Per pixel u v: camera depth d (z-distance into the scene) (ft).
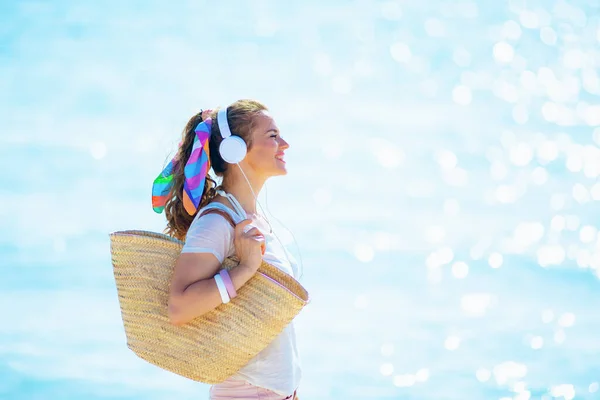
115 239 15.57
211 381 15.58
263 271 15.47
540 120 75.41
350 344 36.32
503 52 89.35
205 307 14.96
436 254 48.96
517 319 39.91
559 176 64.23
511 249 50.52
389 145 68.74
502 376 33.96
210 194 17.07
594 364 35.17
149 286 15.46
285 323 15.56
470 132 72.28
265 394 15.97
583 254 49.75
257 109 16.61
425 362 34.96
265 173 16.56
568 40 90.68
